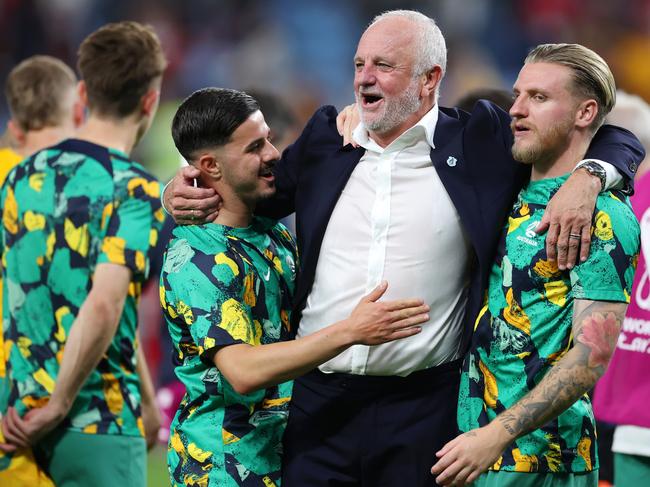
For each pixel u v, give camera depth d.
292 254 10.68
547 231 9.45
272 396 10.20
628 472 12.43
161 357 19.38
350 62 40.88
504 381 9.59
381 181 10.09
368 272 9.99
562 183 9.61
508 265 9.65
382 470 10.13
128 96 12.16
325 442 10.19
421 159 10.14
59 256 11.82
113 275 11.59
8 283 12.12
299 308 10.45
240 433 9.97
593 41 39.94
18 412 11.83
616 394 12.27
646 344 12.12
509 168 10.03
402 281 9.97
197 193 9.96
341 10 41.53
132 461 12.12
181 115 10.02
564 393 9.03
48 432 11.72
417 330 8.94
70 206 11.83
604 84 9.57
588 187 9.24
